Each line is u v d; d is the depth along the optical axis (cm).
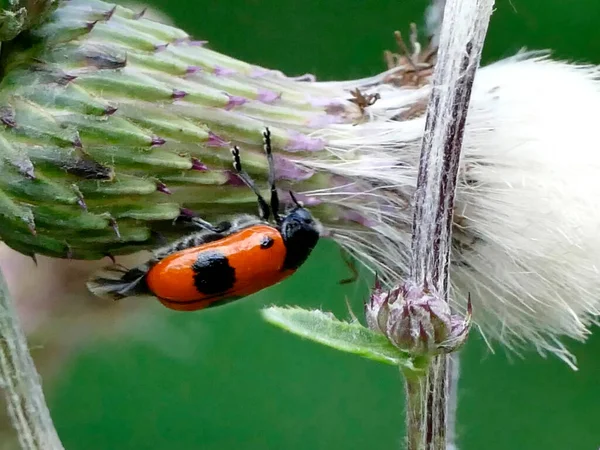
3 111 6
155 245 7
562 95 7
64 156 6
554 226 7
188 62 7
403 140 7
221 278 7
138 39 7
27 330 9
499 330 7
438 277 6
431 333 6
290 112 7
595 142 7
